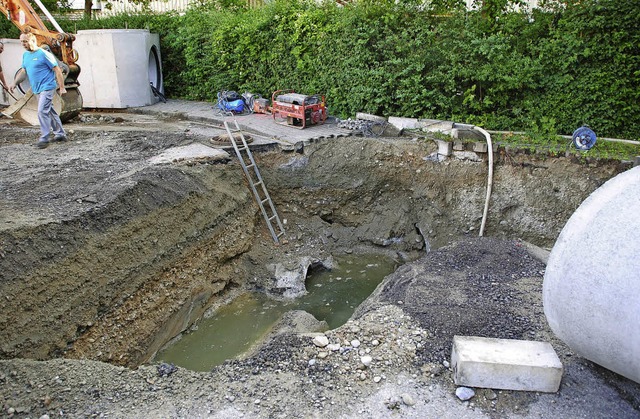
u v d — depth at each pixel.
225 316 7.45
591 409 4.09
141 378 4.54
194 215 7.54
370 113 11.08
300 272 8.34
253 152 9.38
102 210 6.16
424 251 9.33
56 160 8.27
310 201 9.55
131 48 13.02
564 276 4.08
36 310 5.19
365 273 8.70
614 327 3.79
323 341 4.92
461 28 10.34
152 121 11.95
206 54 13.49
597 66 9.53
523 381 4.23
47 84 8.84
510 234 8.98
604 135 9.73
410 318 5.30
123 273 6.19
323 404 4.17
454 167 9.21
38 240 5.42
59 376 4.44
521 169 8.84
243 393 4.32
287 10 11.99
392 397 4.23
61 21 15.98
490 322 5.18
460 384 4.30
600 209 4.04
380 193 9.63
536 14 10.16
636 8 9.04
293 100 10.63
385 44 10.67
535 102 9.99
